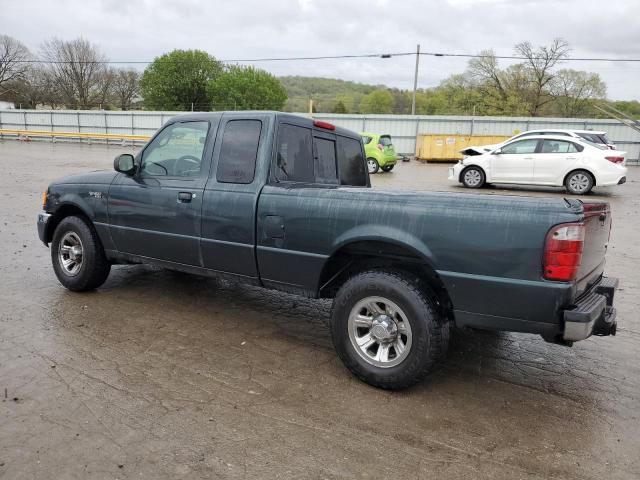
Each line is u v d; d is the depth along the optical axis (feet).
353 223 11.07
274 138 12.92
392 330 10.68
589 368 12.48
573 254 9.15
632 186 56.34
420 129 104.68
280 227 12.11
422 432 9.42
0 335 13.02
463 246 9.92
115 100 227.61
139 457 8.32
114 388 10.55
